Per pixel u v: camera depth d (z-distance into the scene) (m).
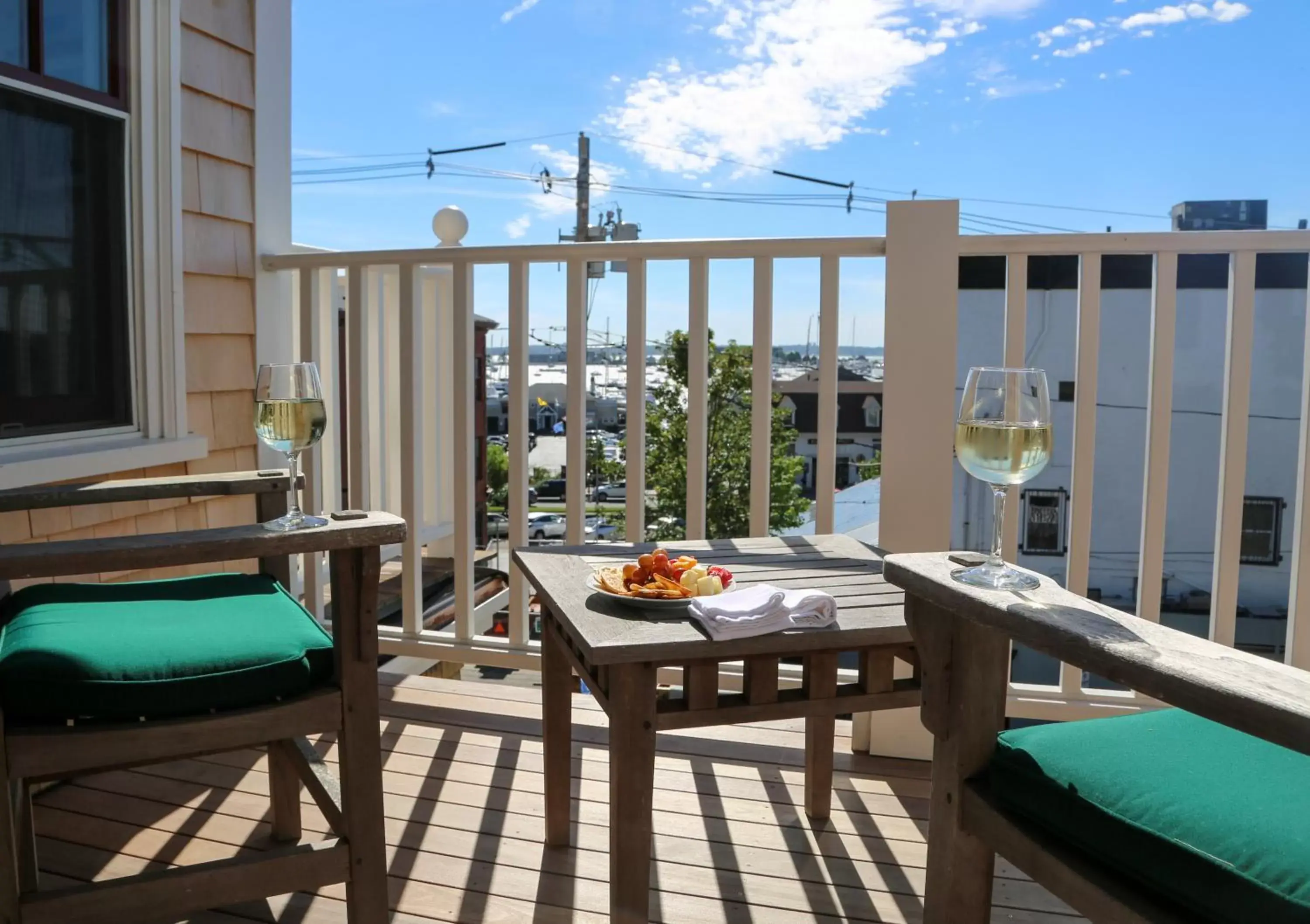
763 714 1.31
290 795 1.73
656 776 2.05
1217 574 2.09
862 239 2.13
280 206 2.88
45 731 1.15
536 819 1.85
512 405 2.47
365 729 1.30
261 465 2.83
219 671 1.21
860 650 1.33
